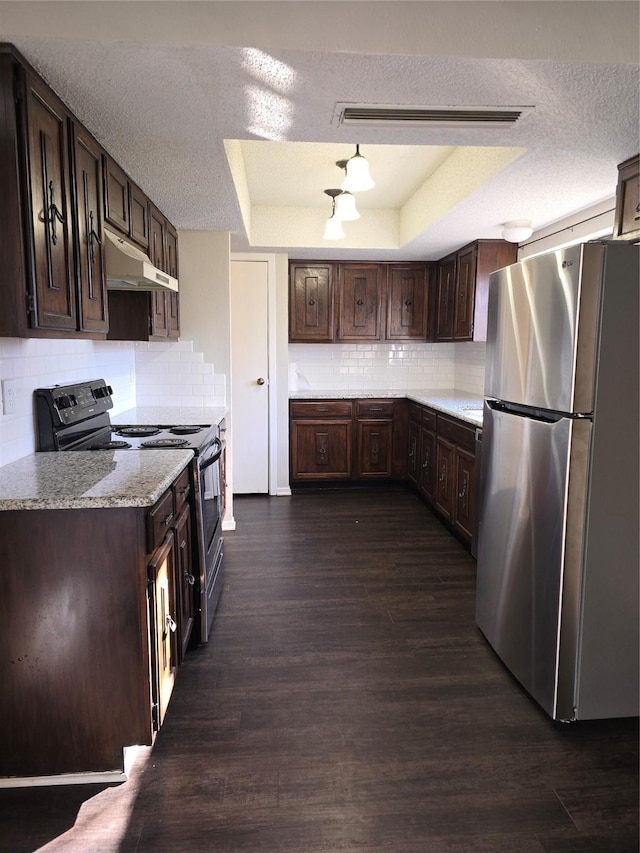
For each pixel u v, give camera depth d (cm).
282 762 168
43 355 217
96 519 153
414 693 202
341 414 483
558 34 145
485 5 142
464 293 418
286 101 167
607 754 172
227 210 299
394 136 196
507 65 147
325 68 148
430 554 336
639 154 213
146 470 180
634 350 170
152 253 280
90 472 177
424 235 376
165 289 290
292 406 477
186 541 212
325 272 480
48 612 155
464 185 281
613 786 159
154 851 138
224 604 270
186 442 241
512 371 207
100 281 199
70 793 157
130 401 354
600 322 167
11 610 154
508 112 177
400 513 421
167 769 165
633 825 146
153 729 163
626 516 177
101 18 134
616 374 170
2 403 186
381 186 366
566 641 179
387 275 487
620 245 165
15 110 139
